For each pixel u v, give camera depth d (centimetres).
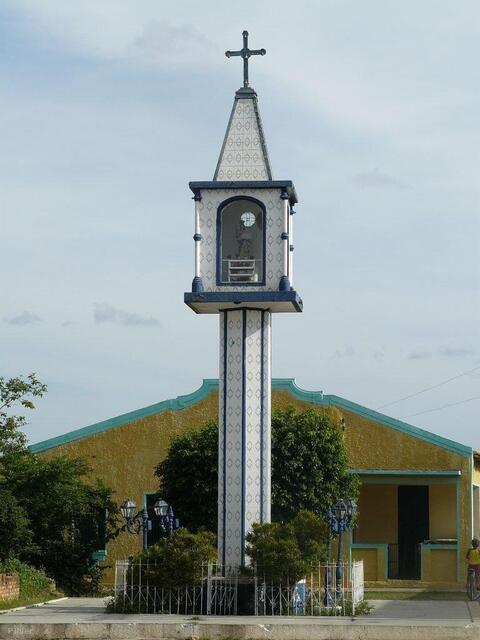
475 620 2602
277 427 3931
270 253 2948
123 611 2802
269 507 2892
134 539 4206
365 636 2361
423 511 4488
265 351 2952
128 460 4347
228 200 2969
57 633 2409
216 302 2914
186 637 2389
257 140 3016
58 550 3859
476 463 4459
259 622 2466
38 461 3894
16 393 3788
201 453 3859
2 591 3222
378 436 4309
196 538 2819
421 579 4162
